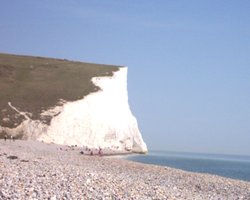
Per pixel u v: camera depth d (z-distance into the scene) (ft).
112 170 129.59
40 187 61.21
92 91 353.92
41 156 149.79
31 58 433.48
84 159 176.55
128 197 62.34
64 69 398.83
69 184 65.82
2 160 101.76
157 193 70.64
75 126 317.42
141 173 132.05
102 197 59.06
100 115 342.85
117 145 356.18
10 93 327.67
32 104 316.81
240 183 127.34
